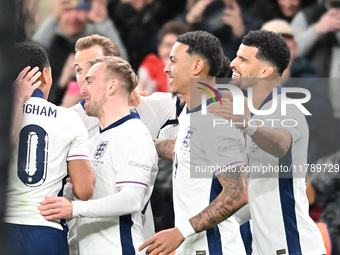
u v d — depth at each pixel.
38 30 21.28
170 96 12.98
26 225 9.28
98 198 10.04
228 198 9.21
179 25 21.16
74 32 21.39
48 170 9.48
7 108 2.78
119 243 9.93
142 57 21.95
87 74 10.27
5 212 2.84
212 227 9.78
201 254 9.86
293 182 10.66
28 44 9.80
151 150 10.09
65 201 9.36
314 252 10.70
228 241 9.95
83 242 10.14
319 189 16.64
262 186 10.71
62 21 21.30
